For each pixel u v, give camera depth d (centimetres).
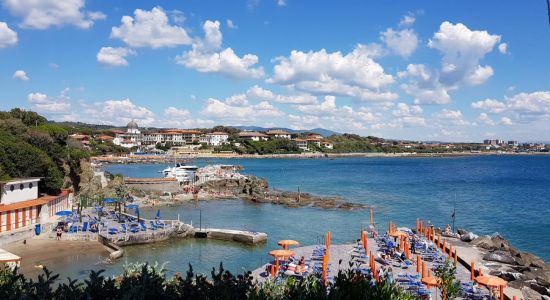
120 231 5750
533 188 14238
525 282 3897
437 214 9075
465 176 19075
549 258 5797
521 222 8312
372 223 7375
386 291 1149
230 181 13262
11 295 879
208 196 11206
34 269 4228
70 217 6538
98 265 4497
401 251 4900
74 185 9594
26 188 6075
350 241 6291
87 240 5456
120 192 8412
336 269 4191
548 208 10025
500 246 5397
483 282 3369
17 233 5212
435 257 4784
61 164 9031
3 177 6162
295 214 8800
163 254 5250
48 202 6250
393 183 15575
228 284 1023
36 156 7125
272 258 5188
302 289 1131
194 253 5350
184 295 1009
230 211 9162
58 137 9944
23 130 8844
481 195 12319
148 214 8581
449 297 2330
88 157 10819
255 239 5888
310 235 6712
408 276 3875
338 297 1070
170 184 11800
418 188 13975
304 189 13550
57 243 5250
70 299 917
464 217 8800
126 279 1028
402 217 8631
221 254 5347
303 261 4212
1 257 3466
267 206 9938
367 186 14488
